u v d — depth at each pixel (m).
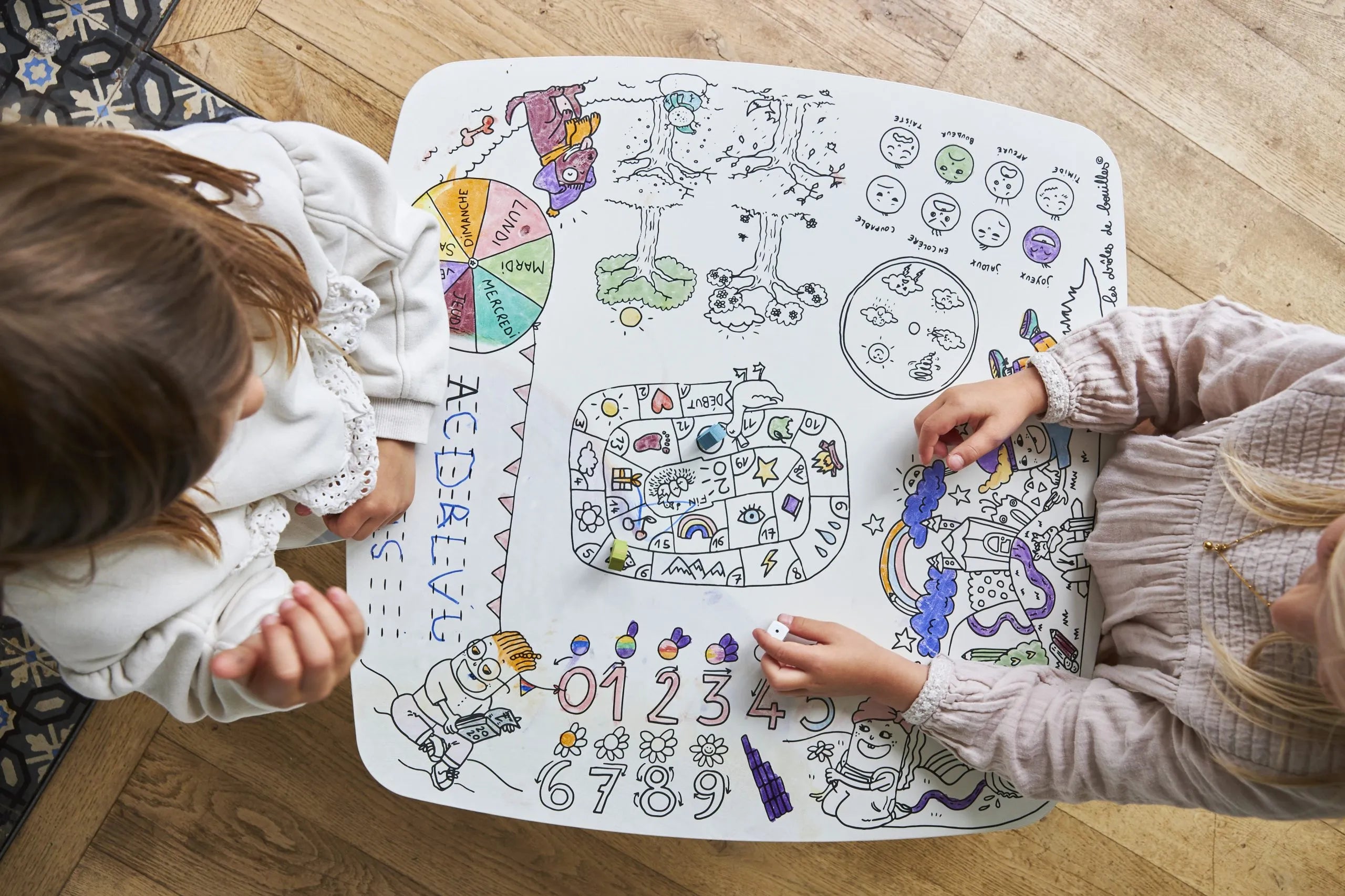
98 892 0.99
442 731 0.74
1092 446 0.82
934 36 1.15
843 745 0.76
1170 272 1.15
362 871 1.02
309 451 0.67
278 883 1.01
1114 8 1.17
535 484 0.76
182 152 0.55
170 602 0.59
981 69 1.15
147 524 0.53
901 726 0.77
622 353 0.78
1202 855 1.08
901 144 0.83
